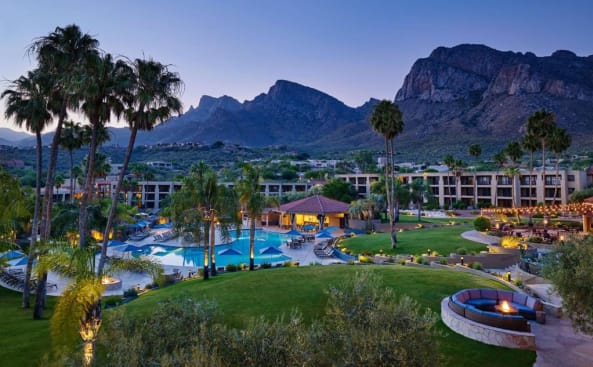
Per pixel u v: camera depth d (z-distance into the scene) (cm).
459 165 9412
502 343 1498
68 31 2008
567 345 1520
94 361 1005
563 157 14838
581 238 1422
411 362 830
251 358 876
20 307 2375
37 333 1752
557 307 1858
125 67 1936
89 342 1382
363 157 16525
